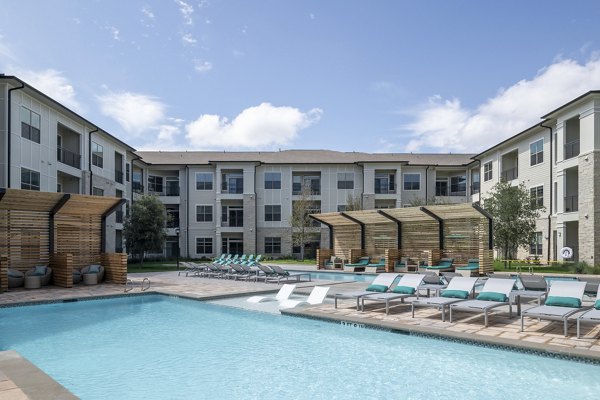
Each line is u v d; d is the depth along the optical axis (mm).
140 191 40125
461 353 7301
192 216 41094
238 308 11945
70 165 26422
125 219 30375
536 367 6500
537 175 28422
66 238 18359
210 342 8477
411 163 40344
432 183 41219
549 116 25734
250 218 39594
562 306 8312
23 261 16953
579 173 23344
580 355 6465
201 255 40875
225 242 41000
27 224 17094
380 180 40906
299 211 37531
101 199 18203
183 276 22375
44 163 22922
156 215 30422
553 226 26641
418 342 8078
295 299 13391
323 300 12445
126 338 8883
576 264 22031
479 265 20328
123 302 13812
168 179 42375
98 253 19422
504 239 25094
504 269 24234
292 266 30047
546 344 7051
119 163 34219
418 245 23750
